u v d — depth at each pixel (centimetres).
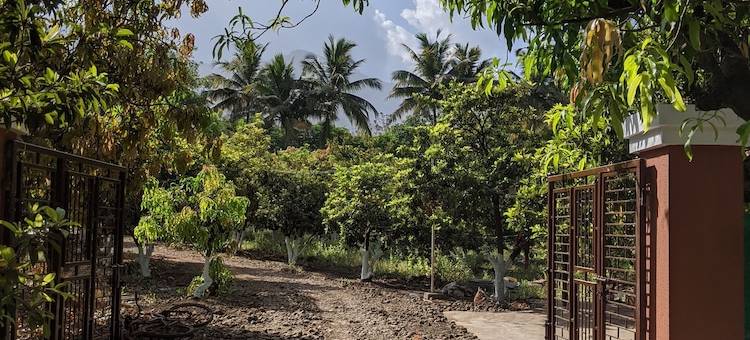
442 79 3083
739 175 420
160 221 1073
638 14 386
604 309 488
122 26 657
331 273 1781
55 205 481
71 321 568
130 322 786
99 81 474
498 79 477
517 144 1251
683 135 412
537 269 1711
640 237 448
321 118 3691
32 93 411
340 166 1969
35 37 408
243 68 3681
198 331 817
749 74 373
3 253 322
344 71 3794
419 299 1284
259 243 2314
